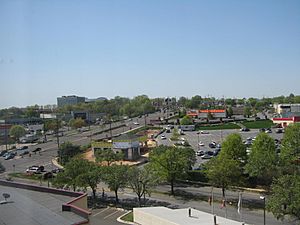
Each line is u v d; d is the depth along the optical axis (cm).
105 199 3166
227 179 2883
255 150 3509
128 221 2528
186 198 3091
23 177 4225
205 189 3341
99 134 7819
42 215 1675
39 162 5222
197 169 3844
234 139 3644
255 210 2661
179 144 6009
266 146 3534
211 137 7075
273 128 7981
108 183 2983
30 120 7038
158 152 3688
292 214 2053
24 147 6241
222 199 2970
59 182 3089
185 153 3531
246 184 3241
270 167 3034
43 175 4162
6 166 4934
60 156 5134
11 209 1703
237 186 3144
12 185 2219
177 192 3284
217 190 3281
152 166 3161
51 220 1623
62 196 2077
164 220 2138
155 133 7881
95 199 3153
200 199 3036
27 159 5462
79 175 3008
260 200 2883
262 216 2520
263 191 3077
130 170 2938
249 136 6769
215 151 5228
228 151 3591
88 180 3027
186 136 7394
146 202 3025
